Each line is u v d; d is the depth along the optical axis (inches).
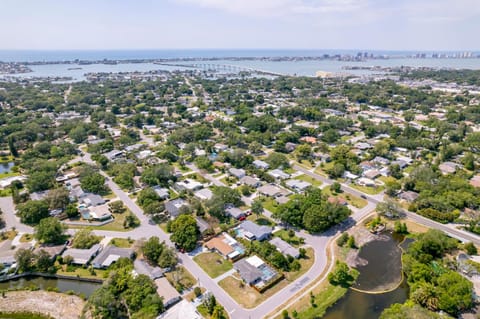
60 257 3034.0
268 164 5447.8
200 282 2755.9
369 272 2908.5
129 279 2573.8
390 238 3447.3
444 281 2469.2
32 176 4466.0
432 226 3604.8
